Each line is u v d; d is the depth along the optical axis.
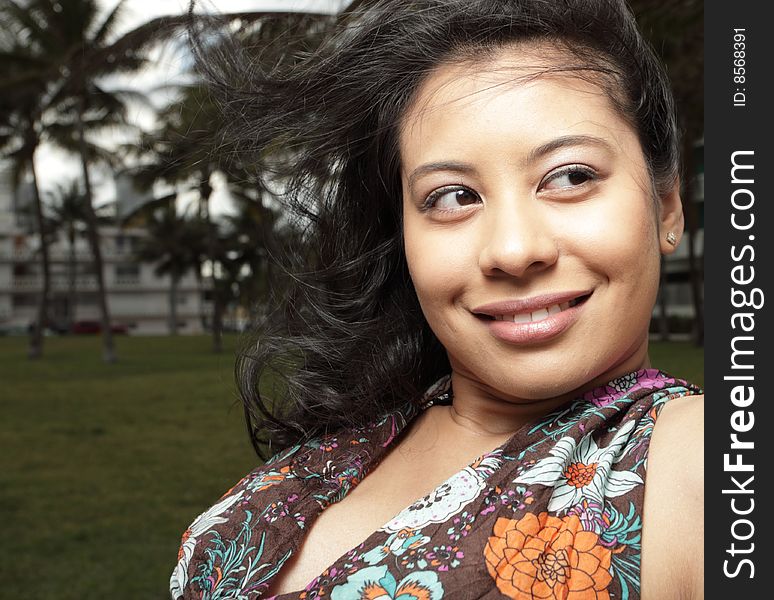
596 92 0.92
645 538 0.82
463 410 1.09
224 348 24.22
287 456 1.19
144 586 4.11
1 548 4.84
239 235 29.58
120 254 53.81
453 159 0.92
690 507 0.82
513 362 0.91
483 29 0.96
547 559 0.82
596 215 0.88
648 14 2.54
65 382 15.26
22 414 10.84
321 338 1.28
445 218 0.94
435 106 0.95
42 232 23.09
